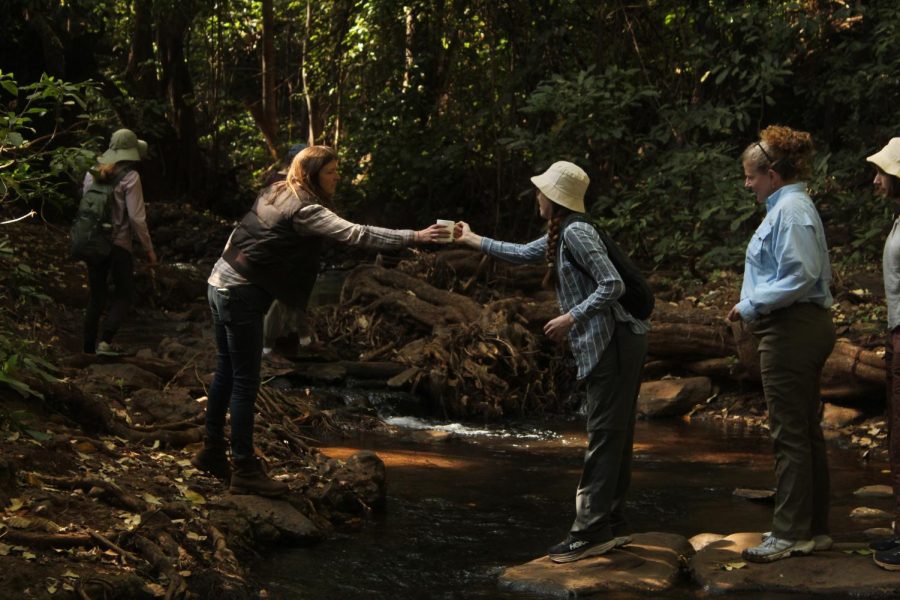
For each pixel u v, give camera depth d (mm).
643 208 12922
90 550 4156
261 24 24938
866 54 13242
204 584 4156
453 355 9141
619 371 4617
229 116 26781
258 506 5051
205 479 5387
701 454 7371
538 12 15500
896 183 4555
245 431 5145
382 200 18797
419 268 12000
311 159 4961
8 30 15484
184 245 17859
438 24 16891
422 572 4719
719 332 9086
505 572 4641
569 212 4652
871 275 10453
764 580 4438
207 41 23500
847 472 6832
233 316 4973
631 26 14688
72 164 5207
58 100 5234
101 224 7762
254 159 28359
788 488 4621
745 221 12141
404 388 9016
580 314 4516
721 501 6027
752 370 8680
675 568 4688
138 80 21000
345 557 4883
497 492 6203
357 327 10422
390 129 17672
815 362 4527
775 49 12922
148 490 4926
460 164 17078
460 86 17141
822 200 12328
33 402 5516
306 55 21438
